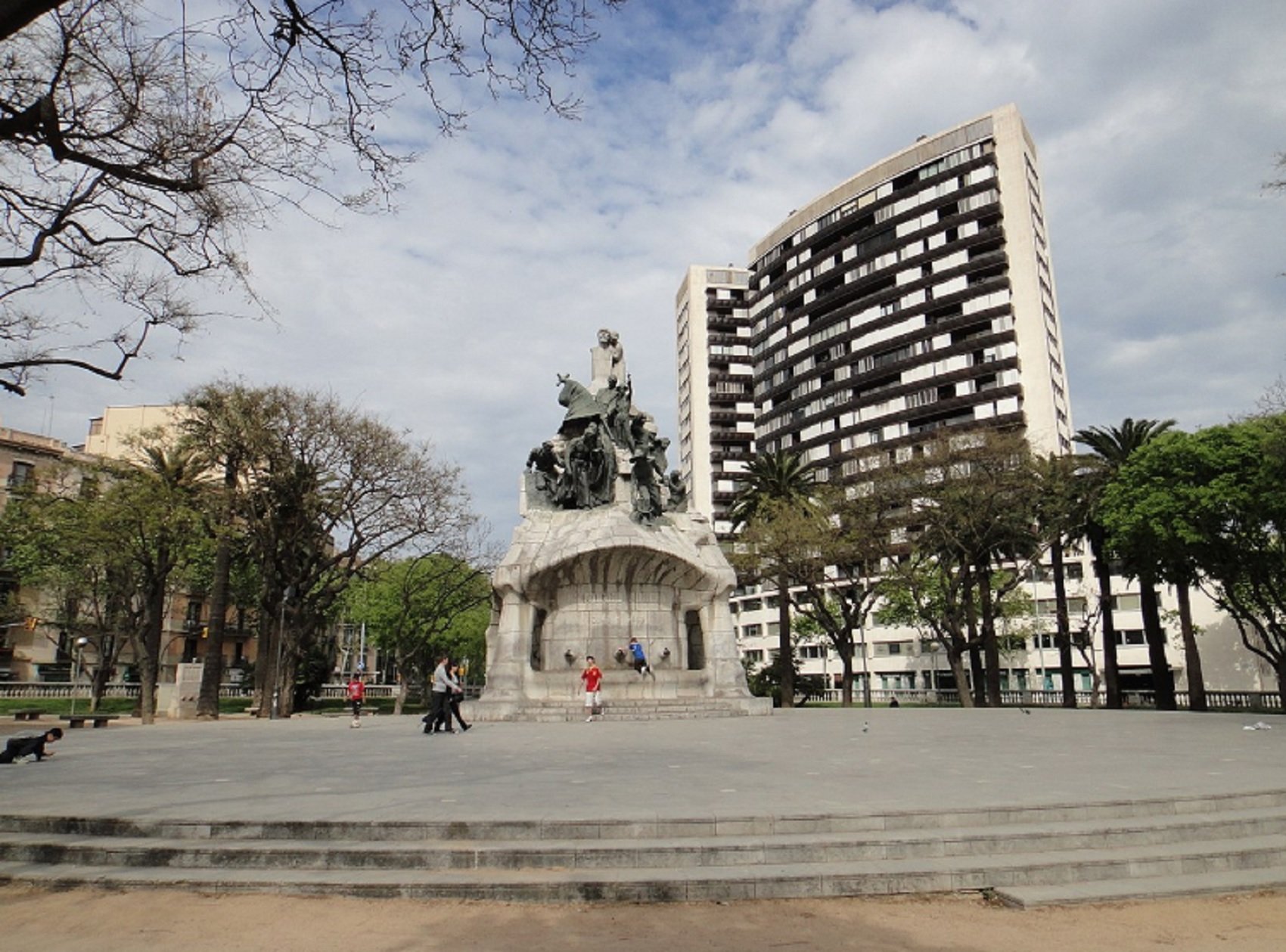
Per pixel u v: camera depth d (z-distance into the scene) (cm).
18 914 723
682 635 2848
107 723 3306
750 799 977
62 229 1054
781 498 4744
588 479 2889
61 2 586
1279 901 758
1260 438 3250
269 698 4097
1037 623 6322
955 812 891
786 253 9869
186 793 1094
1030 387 7431
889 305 8494
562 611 2764
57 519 3819
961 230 8038
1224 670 5953
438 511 4159
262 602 3981
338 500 3878
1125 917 712
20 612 5319
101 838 899
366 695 6575
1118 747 1628
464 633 6222
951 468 4291
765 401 10138
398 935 661
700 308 11556
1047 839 845
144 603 4325
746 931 672
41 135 917
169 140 975
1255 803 988
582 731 2134
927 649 7369
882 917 707
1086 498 4138
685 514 2959
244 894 774
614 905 738
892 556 5088
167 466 3928
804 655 8756
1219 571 3550
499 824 855
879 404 8331
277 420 3784
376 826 862
